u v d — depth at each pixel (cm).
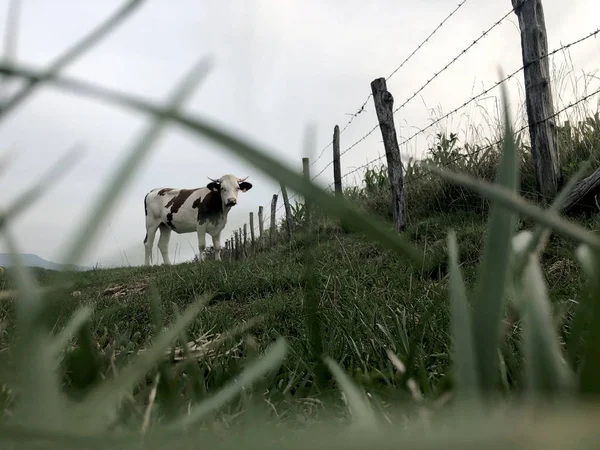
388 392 81
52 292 24
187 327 220
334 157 858
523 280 40
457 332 38
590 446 10
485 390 37
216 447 16
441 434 11
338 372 47
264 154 16
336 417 76
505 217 40
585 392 27
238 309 383
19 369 23
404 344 129
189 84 17
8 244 25
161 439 20
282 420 79
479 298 40
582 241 22
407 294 218
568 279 217
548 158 470
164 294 486
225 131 16
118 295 528
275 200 1187
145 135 18
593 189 389
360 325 178
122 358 100
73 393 52
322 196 16
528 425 11
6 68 17
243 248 1176
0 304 239
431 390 78
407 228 570
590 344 27
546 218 22
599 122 501
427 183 662
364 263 405
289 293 403
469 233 407
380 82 660
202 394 83
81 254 19
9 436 18
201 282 512
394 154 641
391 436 12
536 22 482
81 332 54
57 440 18
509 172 38
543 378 34
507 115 39
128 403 65
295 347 162
